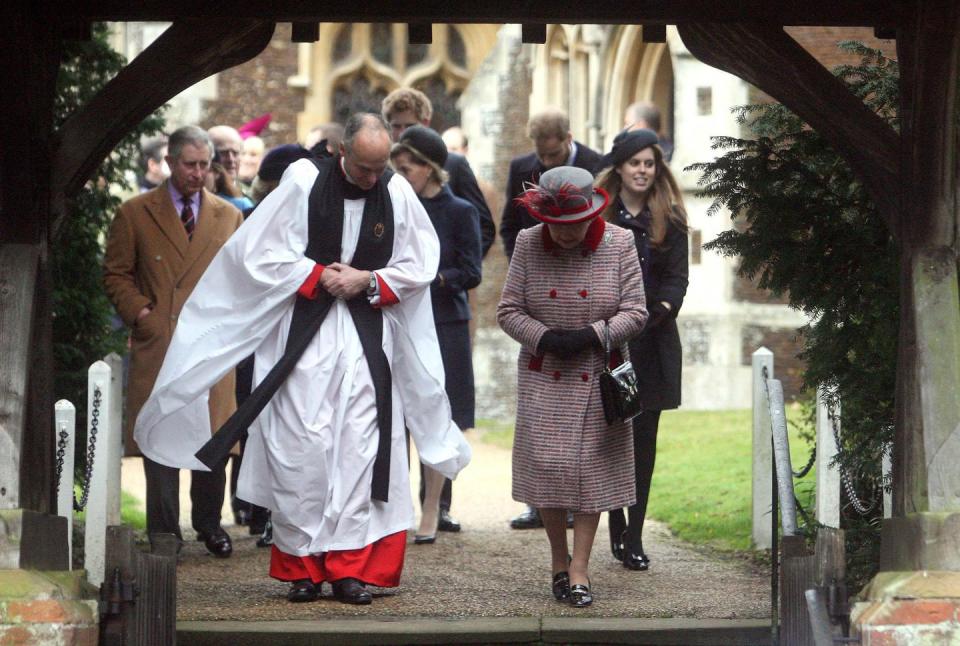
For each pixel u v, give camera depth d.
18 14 9.49
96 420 12.64
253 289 11.45
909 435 9.47
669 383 13.21
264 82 41.81
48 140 9.91
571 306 11.68
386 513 11.66
